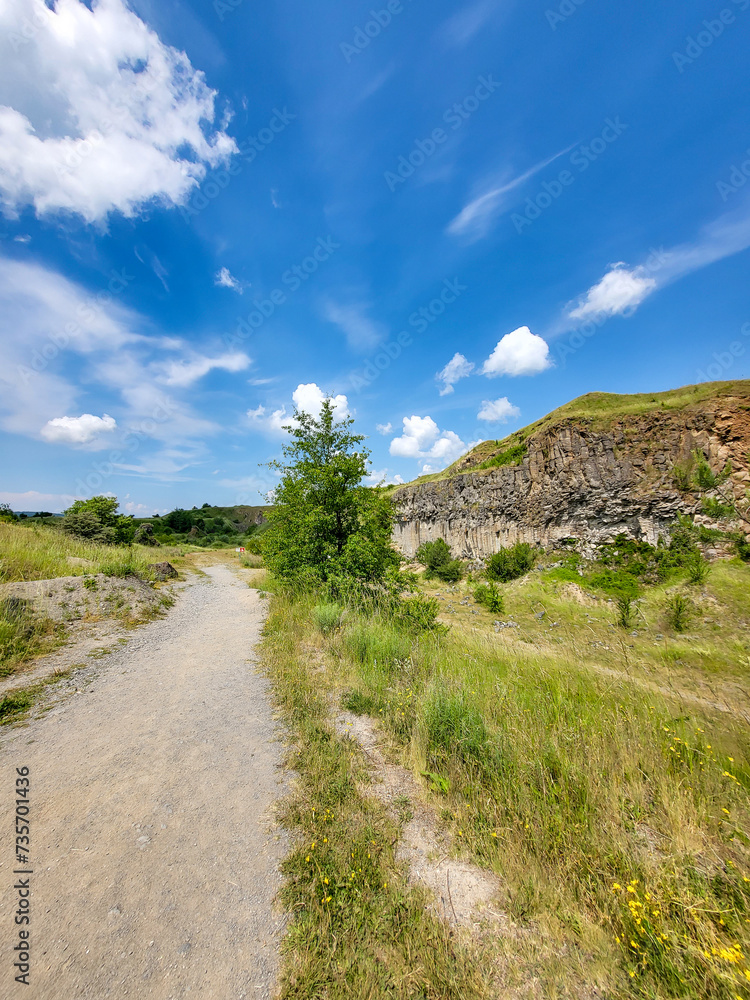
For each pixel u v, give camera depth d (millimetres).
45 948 2059
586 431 26281
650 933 2045
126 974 1941
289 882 2504
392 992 1863
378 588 10312
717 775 3363
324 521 10812
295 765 3805
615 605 18328
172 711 5051
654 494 22953
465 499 33750
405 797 3307
